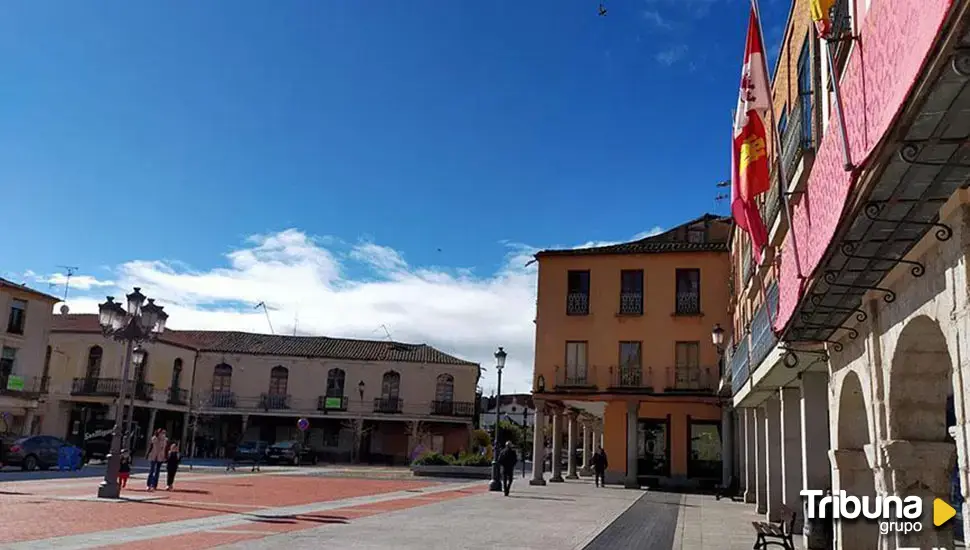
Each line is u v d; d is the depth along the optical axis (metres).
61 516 13.98
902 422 7.71
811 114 11.20
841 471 9.95
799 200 10.44
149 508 16.11
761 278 15.59
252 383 58.16
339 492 23.45
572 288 35.09
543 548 12.05
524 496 24.25
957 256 5.66
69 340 50.94
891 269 7.27
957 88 4.14
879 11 5.24
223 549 10.57
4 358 41.88
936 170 5.14
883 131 4.82
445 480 32.50
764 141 11.37
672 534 15.01
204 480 27.38
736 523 17.48
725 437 30.25
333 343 62.06
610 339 34.19
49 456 30.83
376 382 58.66
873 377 8.12
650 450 34.34
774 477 17.27
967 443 5.52
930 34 4.06
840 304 8.69
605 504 22.00
